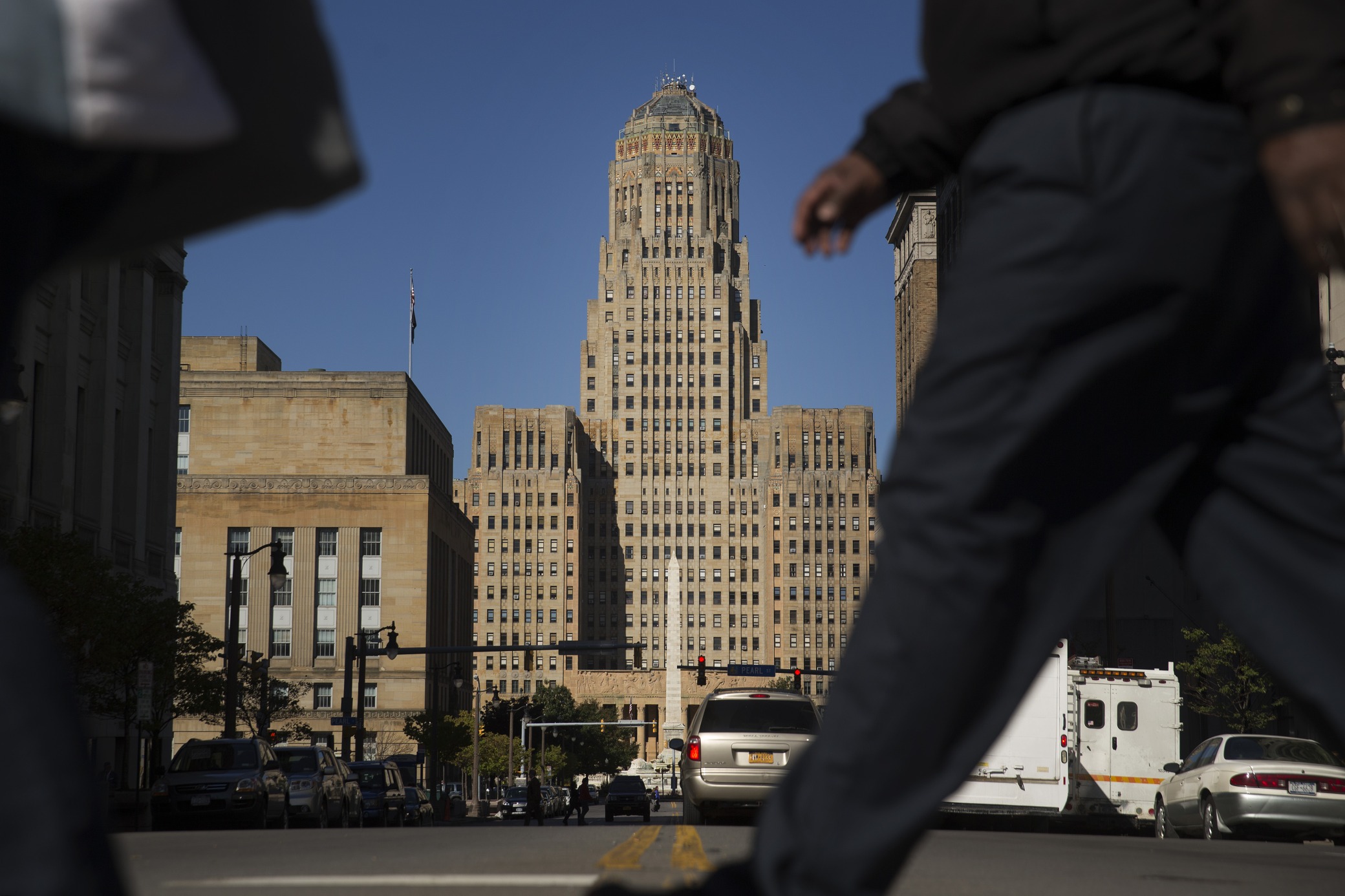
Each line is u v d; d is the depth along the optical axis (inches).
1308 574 77.4
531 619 7519.7
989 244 77.9
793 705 775.7
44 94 57.0
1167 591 2214.6
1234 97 72.2
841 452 7637.8
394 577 4384.8
